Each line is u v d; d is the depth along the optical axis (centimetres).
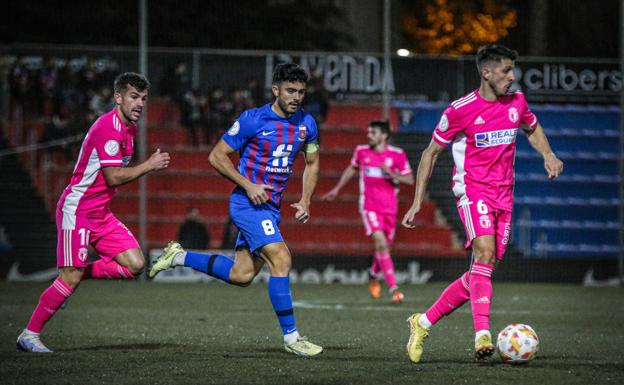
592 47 5581
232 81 5219
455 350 1986
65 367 1677
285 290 1866
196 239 4881
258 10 5744
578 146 5506
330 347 2036
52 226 4994
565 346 2103
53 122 5116
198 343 2098
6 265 4875
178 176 5234
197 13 5681
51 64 5225
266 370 1641
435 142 1806
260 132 1845
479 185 1788
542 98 5384
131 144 1912
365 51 5975
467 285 1762
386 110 4841
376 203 3656
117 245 1925
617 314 3078
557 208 5341
